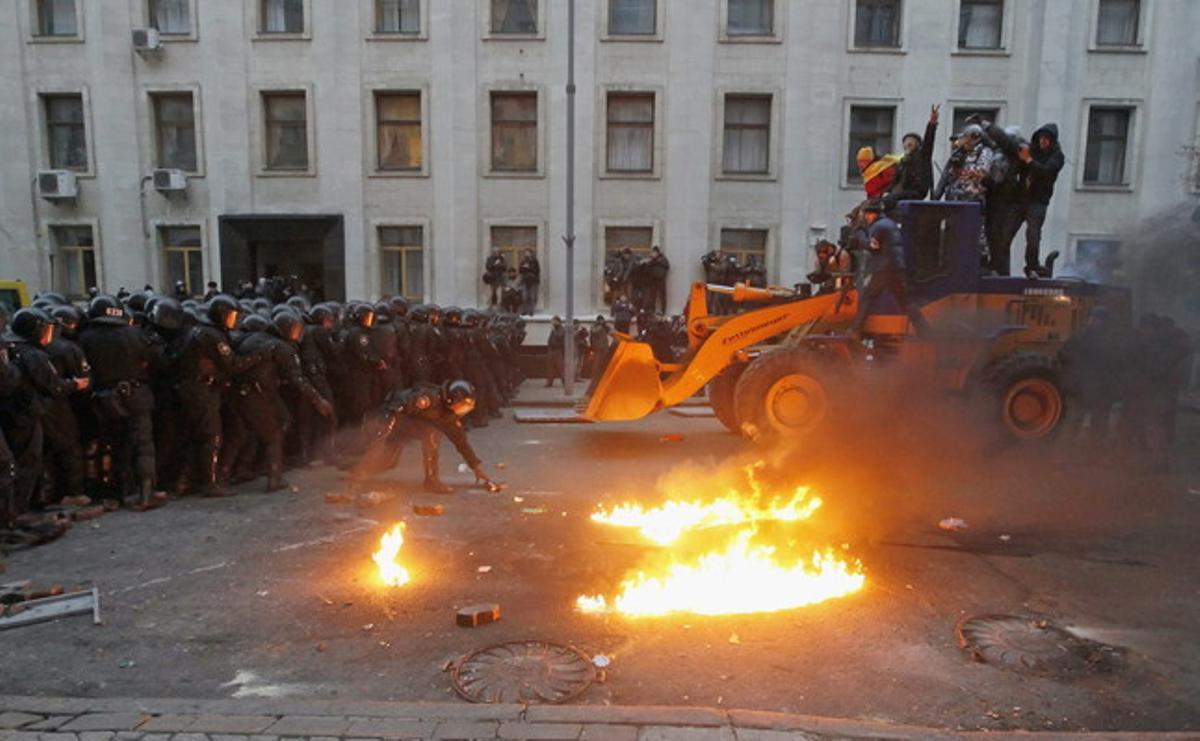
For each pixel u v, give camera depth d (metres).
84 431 7.37
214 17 21.81
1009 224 10.12
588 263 22.09
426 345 11.01
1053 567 5.55
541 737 3.21
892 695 3.70
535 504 7.27
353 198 22.11
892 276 9.13
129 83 22.22
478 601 4.85
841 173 22.05
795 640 4.30
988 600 4.92
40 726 3.31
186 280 22.89
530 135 22.22
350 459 9.15
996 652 4.17
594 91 21.69
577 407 14.83
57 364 6.52
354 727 3.29
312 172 22.14
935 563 5.61
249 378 7.59
